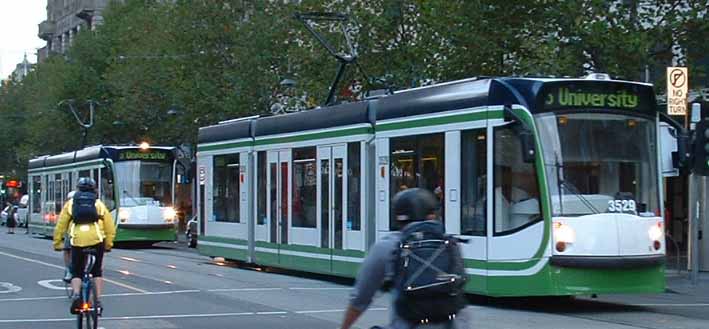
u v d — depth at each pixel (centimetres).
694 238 2212
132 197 3791
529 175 1647
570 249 1612
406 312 664
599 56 2573
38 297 1981
